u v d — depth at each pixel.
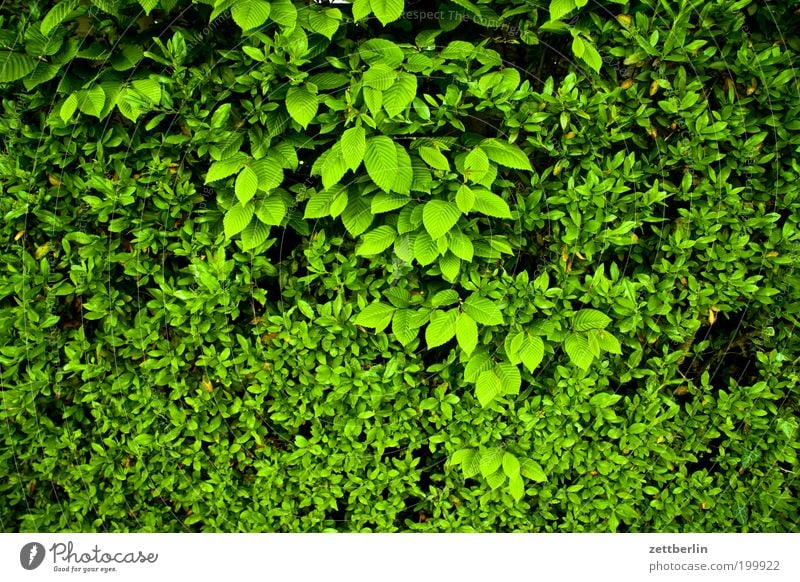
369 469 2.49
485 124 2.41
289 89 2.08
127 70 2.22
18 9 2.19
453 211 2.01
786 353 2.44
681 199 2.26
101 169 2.23
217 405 2.40
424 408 2.36
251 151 2.21
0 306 2.37
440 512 2.54
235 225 2.12
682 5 2.09
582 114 2.13
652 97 2.28
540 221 2.26
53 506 2.50
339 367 2.30
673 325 2.31
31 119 2.31
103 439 2.43
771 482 2.49
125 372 2.41
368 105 1.99
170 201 2.25
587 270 2.38
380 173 1.97
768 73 2.20
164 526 2.57
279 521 2.54
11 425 2.41
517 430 2.38
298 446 2.43
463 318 2.12
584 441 2.42
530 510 2.55
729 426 2.41
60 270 2.39
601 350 2.39
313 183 2.37
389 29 2.35
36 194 2.29
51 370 2.40
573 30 2.09
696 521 2.51
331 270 2.35
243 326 2.47
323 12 2.10
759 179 2.37
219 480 2.46
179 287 2.34
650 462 2.47
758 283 2.39
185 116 2.18
